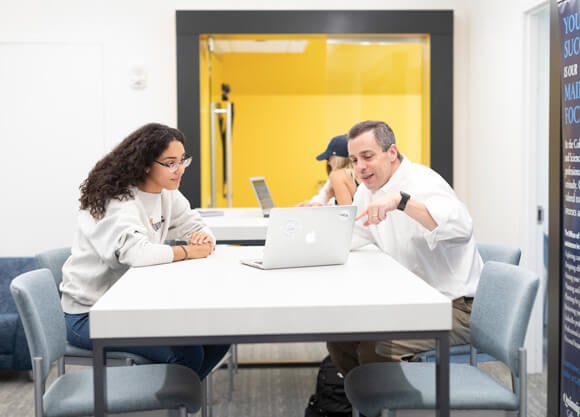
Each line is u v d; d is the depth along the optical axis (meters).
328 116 5.04
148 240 2.31
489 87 4.49
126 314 1.52
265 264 2.08
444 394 1.58
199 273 2.03
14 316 3.84
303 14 4.81
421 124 5.04
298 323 1.54
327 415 3.11
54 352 2.00
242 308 1.53
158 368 2.05
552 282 3.00
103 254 2.26
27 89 4.94
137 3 4.94
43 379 1.86
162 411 1.82
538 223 3.97
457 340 2.46
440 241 2.37
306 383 3.83
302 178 5.06
